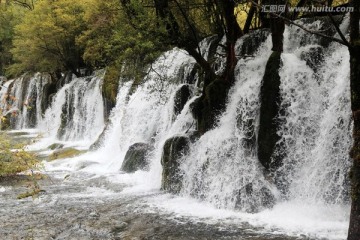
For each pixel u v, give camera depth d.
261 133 9.16
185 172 10.26
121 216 8.46
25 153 12.59
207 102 10.77
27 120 32.38
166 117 13.73
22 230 7.73
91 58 23.34
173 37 9.96
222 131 10.09
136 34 9.84
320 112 8.78
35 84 32.94
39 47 29.06
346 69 8.63
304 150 8.70
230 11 10.31
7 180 12.68
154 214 8.50
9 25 39.38
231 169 9.32
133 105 15.90
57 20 27.06
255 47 12.11
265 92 9.19
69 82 29.95
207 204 9.17
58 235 7.42
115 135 16.92
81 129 23.42
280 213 8.07
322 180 8.23
